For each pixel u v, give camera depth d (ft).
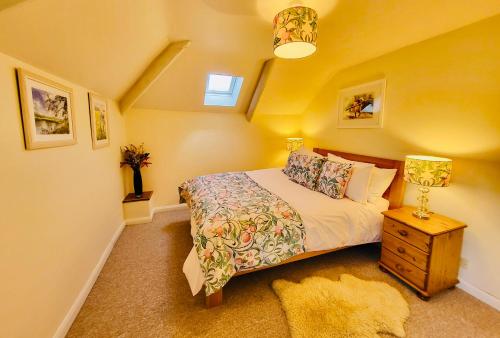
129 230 9.90
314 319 5.19
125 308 5.57
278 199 7.27
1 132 3.55
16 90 3.90
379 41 7.41
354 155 9.50
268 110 12.83
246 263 5.63
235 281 6.59
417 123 7.17
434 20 5.92
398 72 7.68
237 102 12.18
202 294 6.07
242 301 5.82
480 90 5.65
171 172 12.29
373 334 4.85
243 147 13.46
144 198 10.68
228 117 12.90
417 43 7.03
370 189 7.84
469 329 4.98
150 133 11.65
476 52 5.67
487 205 5.63
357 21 6.63
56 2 3.58
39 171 4.42
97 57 5.86
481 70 5.60
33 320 4.04
